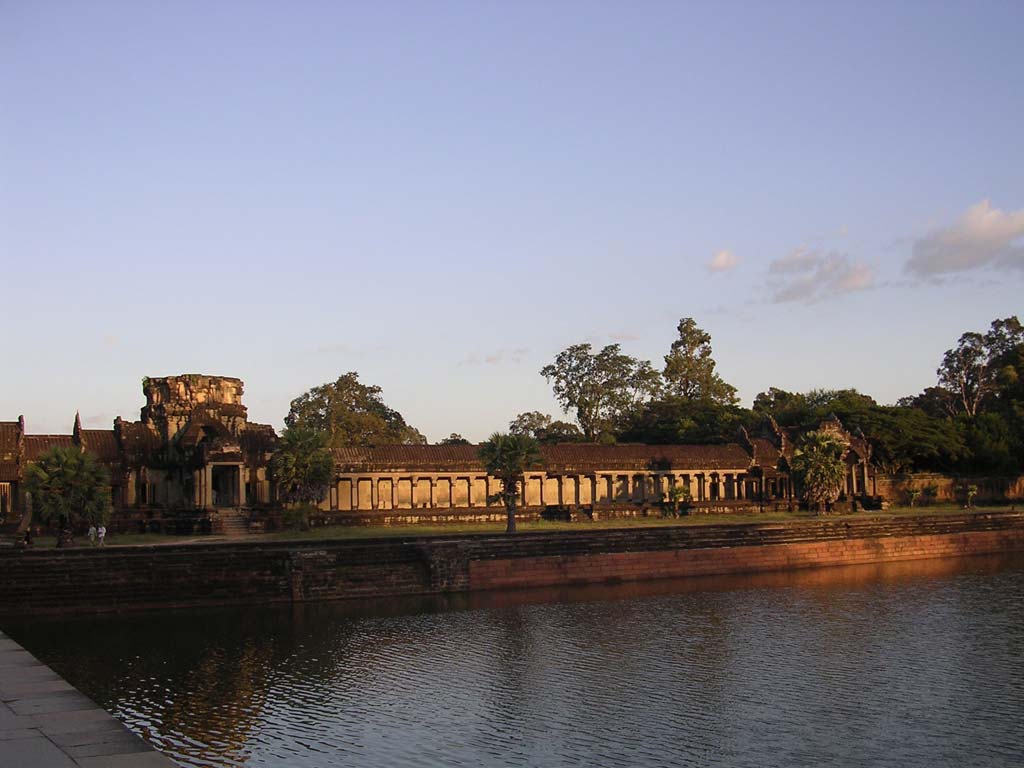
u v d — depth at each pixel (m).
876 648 58.09
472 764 38.00
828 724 43.16
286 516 95.19
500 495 96.38
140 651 56.91
